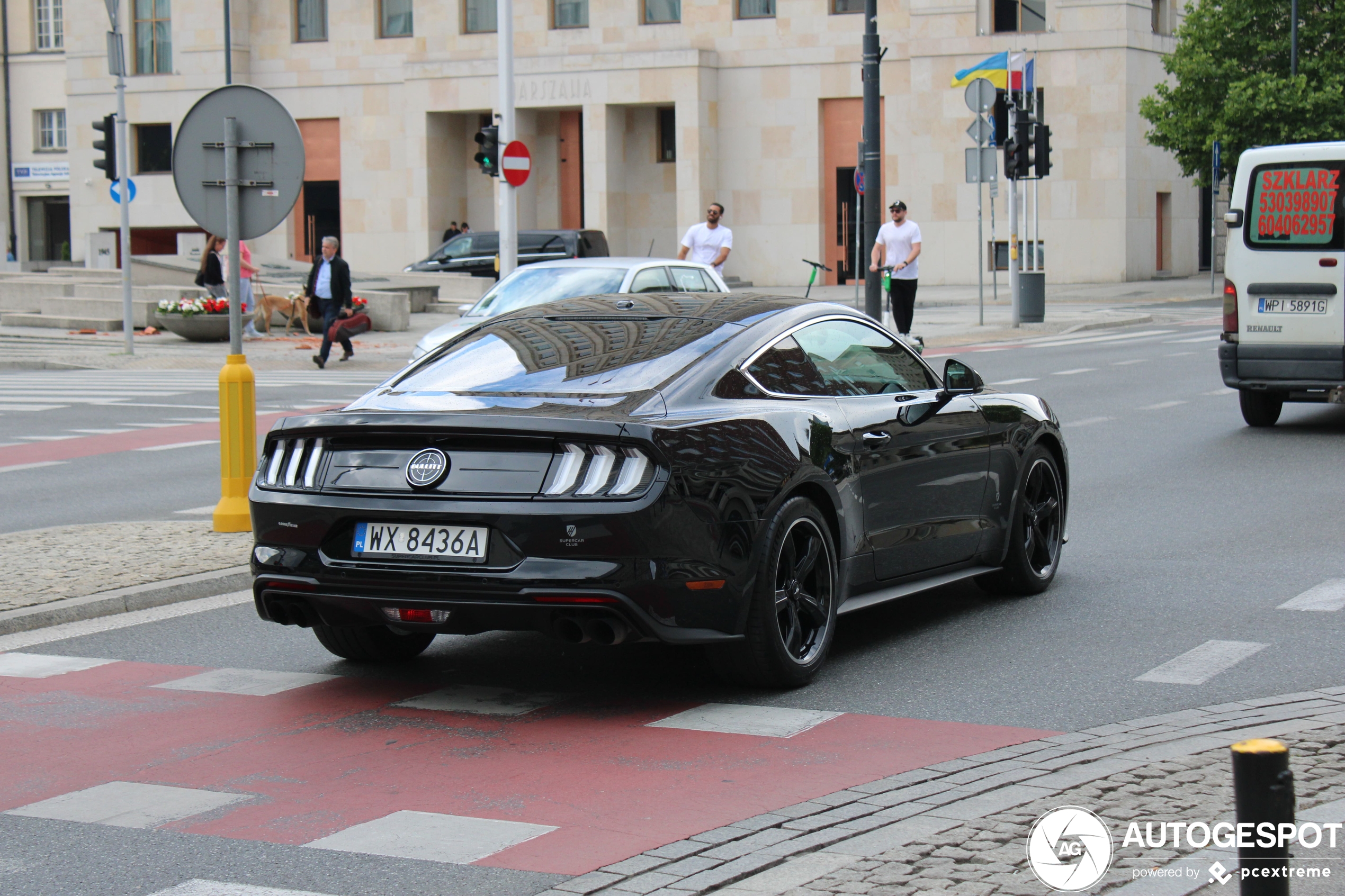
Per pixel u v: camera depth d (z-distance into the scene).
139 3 58.00
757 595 6.21
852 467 6.79
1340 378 14.41
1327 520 10.41
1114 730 5.71
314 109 55.88
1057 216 45.41
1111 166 44.75
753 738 5.78
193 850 4.70
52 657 7.23
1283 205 14.57
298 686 6.70
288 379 23.06
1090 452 13.89
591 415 5.97
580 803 5.05
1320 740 5.42
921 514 7.34
